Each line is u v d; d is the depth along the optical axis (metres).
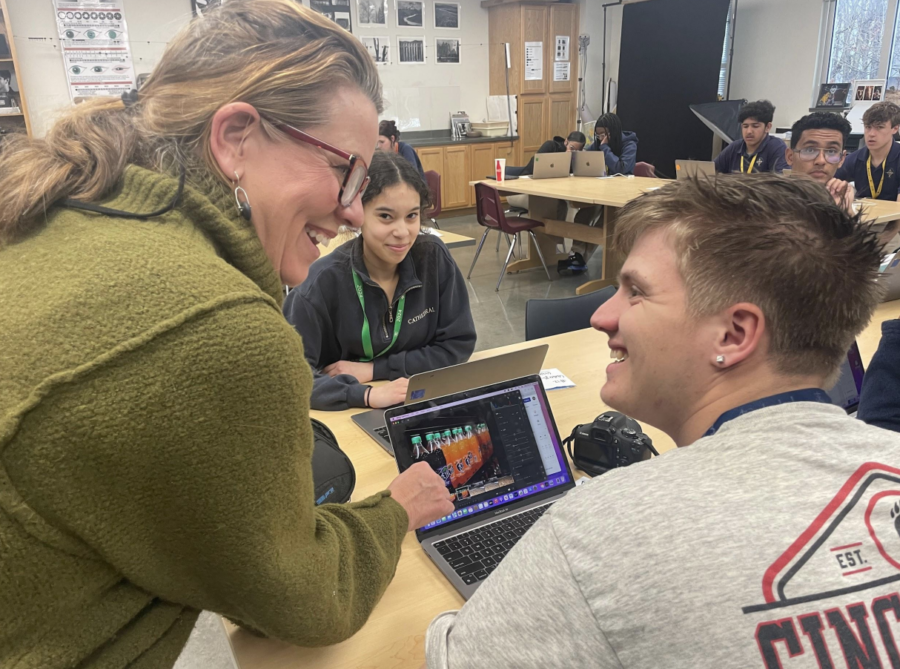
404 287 1.84
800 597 0.49
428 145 7.93
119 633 0.60
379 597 0.83
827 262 0.60
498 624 0.58
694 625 0.49
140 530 0.56
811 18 7.43
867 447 0.57
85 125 0.65
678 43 8.16
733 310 0.62
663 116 8.52
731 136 7.31
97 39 5.89
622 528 0.54
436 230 3.81
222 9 0.68
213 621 1.81
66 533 0.53
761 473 0.55
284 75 0.65
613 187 5.18
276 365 0.56
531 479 1.27
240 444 0.55
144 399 0.50
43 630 0.55
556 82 8.75
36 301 0.51
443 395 1.37
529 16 8.22
